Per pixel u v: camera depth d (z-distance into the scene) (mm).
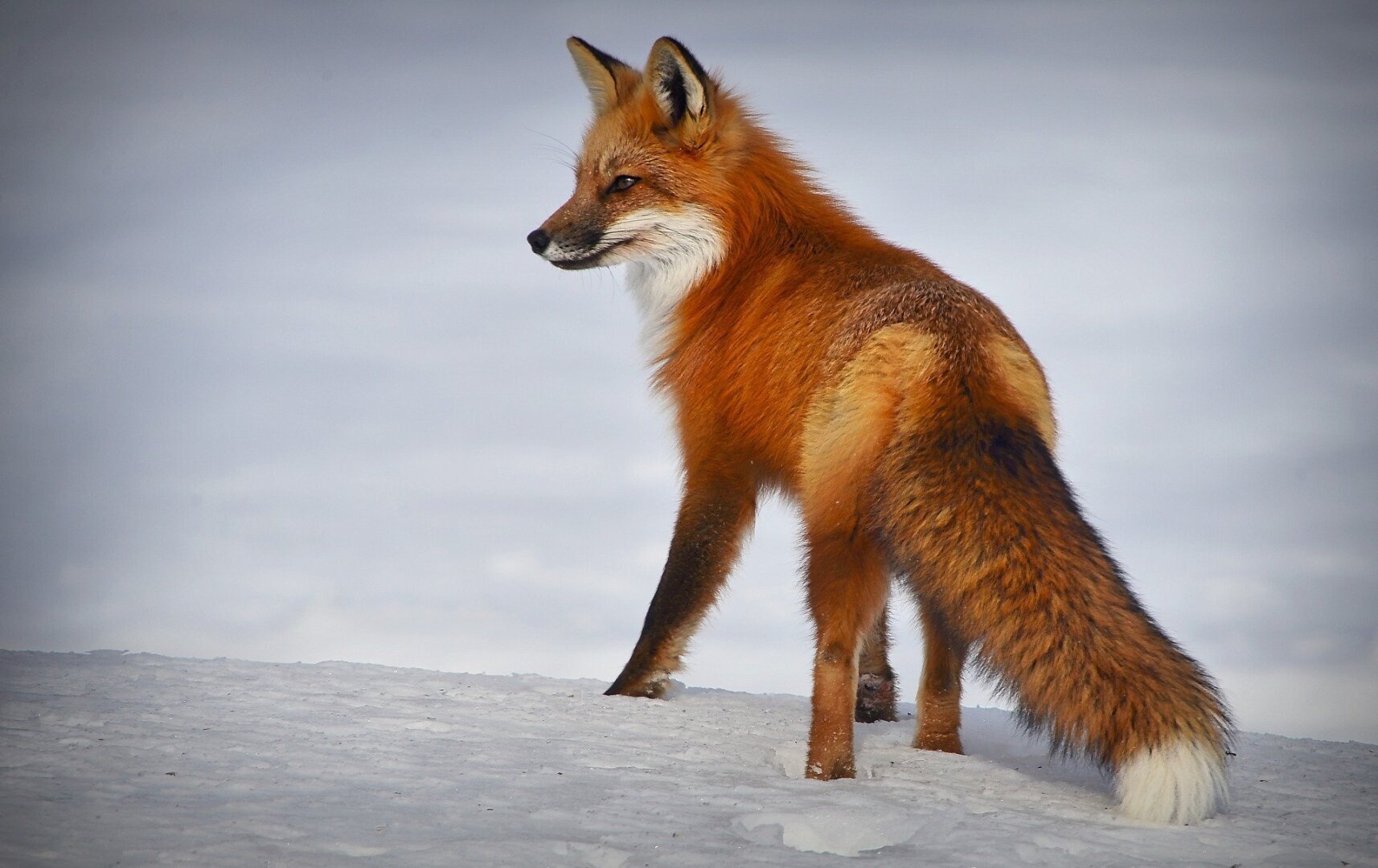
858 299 11227
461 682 13344
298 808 7906
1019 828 8219
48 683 11734
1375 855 7961
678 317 13297
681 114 13344
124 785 8219
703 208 13125
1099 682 8680
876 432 9875
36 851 6922
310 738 9883
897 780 9695
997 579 8953
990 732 12617
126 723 10047
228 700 11312
